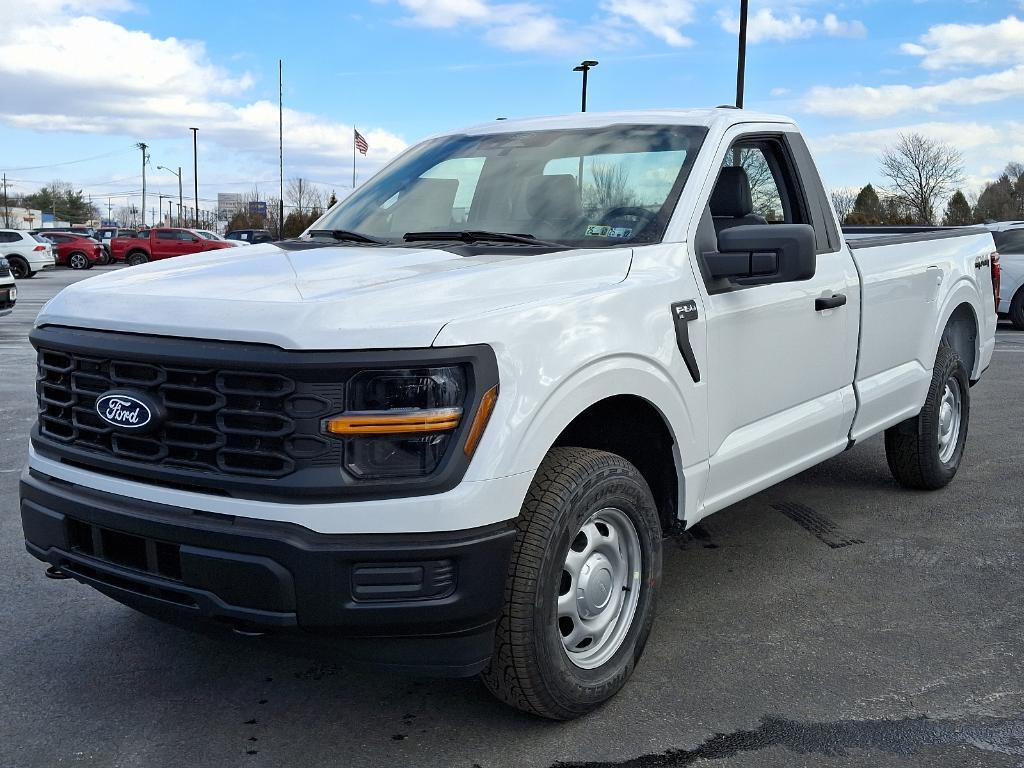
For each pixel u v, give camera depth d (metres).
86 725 3.03
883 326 4.72
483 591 2.63
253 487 2.58
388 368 2.53
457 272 2.92
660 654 3.54
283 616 2.55
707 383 3.47
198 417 2.66
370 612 2.55
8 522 5.08
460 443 2.59
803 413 4.13
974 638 3.67
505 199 3.86
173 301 2.80
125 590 2.82
